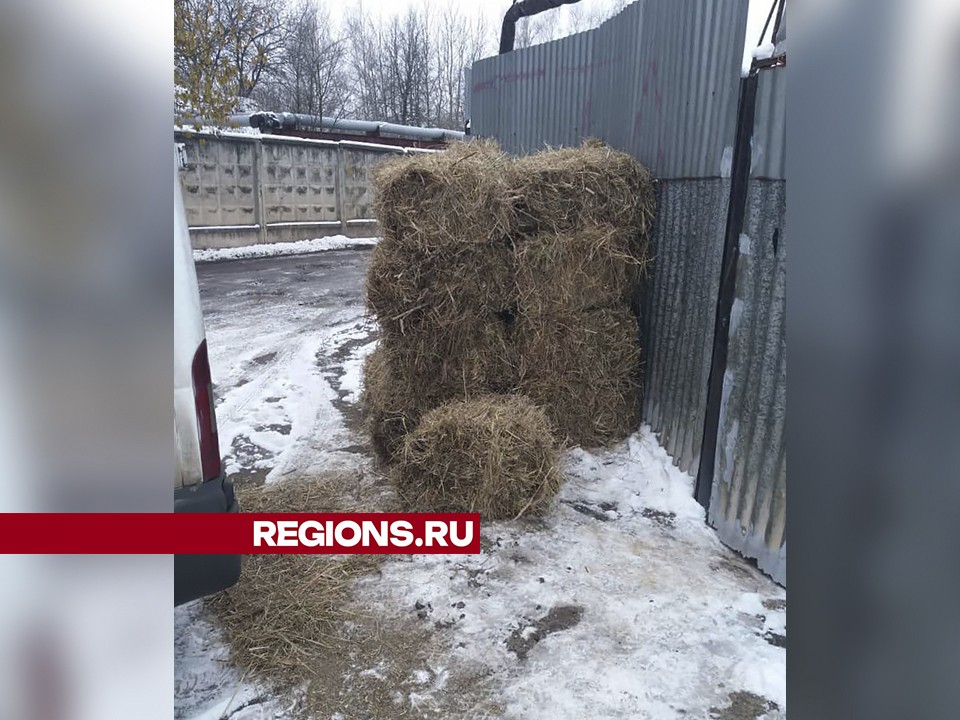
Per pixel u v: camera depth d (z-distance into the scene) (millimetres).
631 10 4156
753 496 2852
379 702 2107
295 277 10703
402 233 3486
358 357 6270
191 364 2004
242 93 20266
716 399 3154
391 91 25594
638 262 3811
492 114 6500
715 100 3131
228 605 2557
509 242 3658
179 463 1987
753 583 2717
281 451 4105
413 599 2609
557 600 2604
